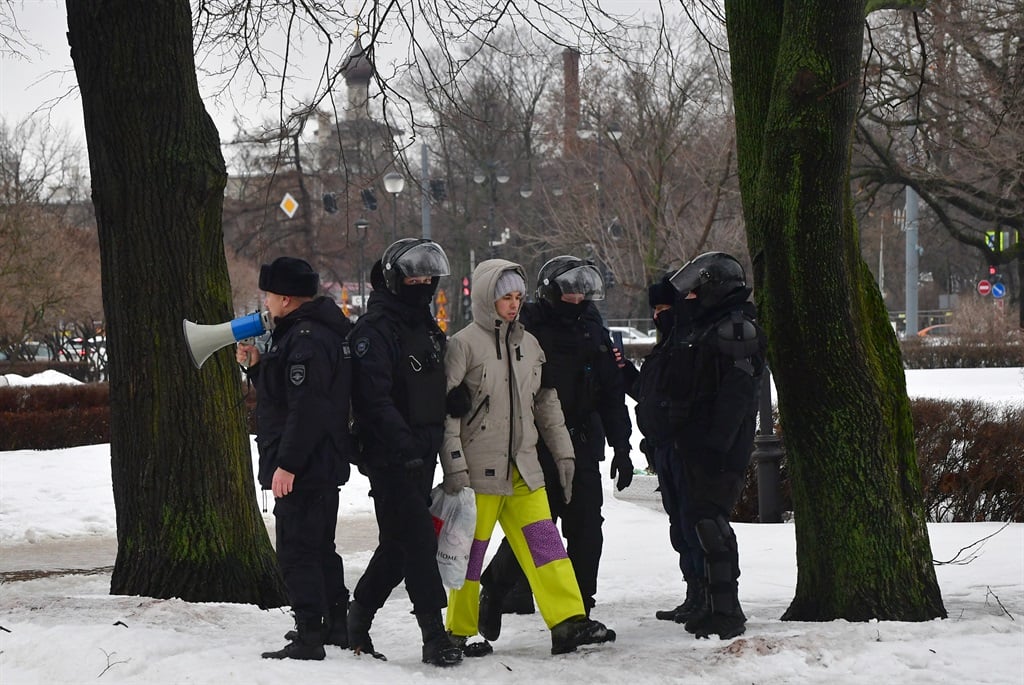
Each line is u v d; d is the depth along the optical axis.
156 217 22.47
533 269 133.88
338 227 129.62
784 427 18.64
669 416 17.48
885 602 17.91
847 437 18.03
